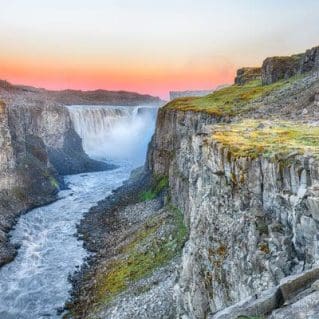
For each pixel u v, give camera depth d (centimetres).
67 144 17762
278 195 2325
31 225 9306
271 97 7062
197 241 3161
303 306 1111
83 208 10638
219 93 11375
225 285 2566
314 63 8275
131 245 6856
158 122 11169
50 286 6178
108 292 5428
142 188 11056
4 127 11188
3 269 6856
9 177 11006
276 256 2170
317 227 1973
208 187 3148
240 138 3136
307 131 3288
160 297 4516
